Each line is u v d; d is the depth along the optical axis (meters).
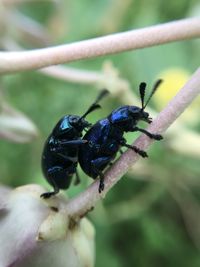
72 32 0.18
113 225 0.16
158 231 0.17
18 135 0.11
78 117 0.09
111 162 0.08
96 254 0.16
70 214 0.09
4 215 0.09
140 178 0.16
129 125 0.08
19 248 0.08
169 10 0.18
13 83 0.17
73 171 0.09
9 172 0.16
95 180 0.08
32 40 0.15
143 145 0.08
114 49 0.09
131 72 0.17
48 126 0.17
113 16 0.18
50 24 0.18
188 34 0.08
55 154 0.09
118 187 0.16
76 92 0.17
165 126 0.08
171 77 0.15
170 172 0.16
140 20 0.18
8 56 0.09
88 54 0.09
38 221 0.08
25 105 0.17
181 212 0.17
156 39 0.08
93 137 0.08
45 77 0.17
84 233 0.09
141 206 0.17
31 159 0.16
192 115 0.15
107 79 0.13
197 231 0.17
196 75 0.08
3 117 0.11
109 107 0.16
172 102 0.08
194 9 0.17
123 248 0.17
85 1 0.18
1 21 0.14
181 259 0.17
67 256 0.08
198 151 0.14
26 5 0.18
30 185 0.09
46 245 0.08
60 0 0.18
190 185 0.16
